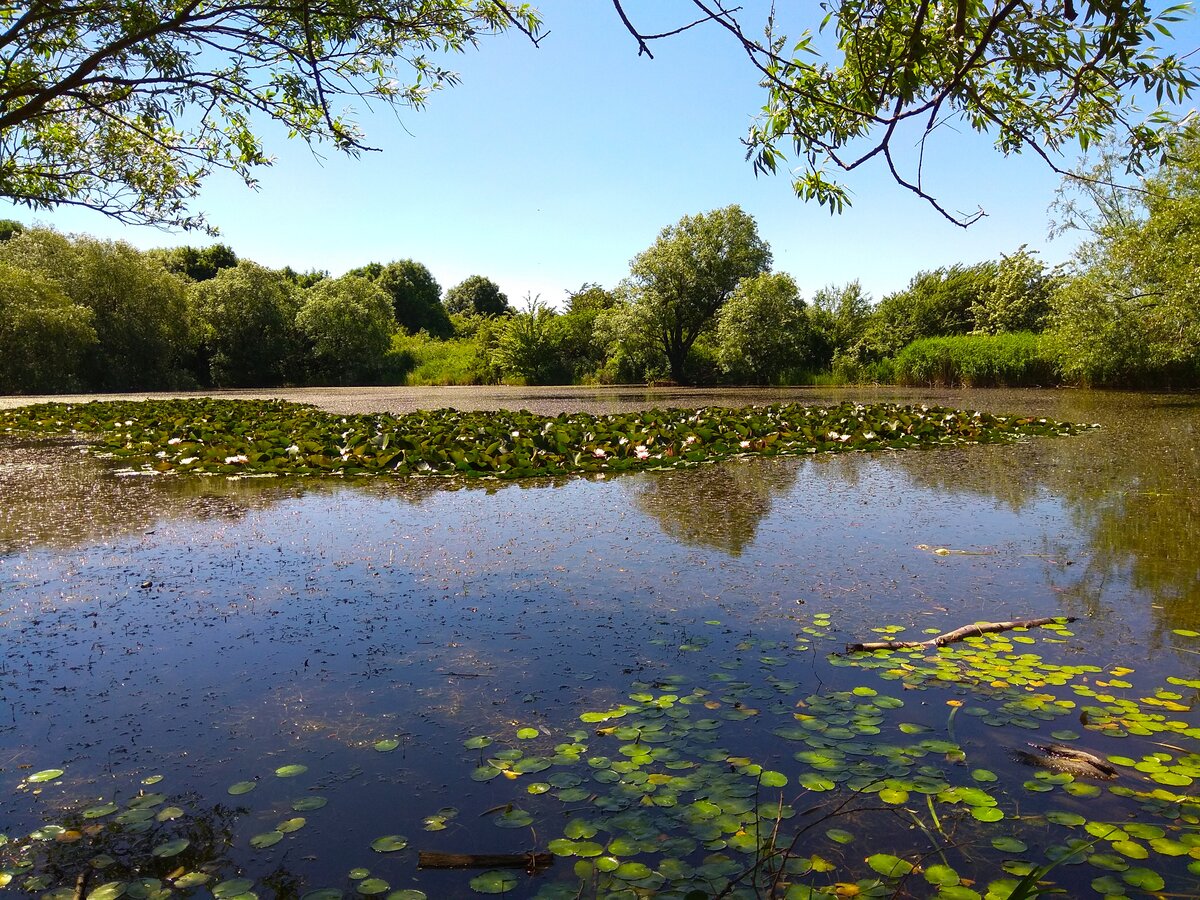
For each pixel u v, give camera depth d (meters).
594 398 21.58
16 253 29.34
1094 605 3.74
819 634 3.40
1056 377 22.98
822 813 2.04
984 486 6.98
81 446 10.88
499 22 3.92
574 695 2.80
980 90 2.34
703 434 10.05
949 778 2.20
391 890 1.77
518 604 3.83
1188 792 2.11
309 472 8.15
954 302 33.66
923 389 24.72
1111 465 8.05
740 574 4.32
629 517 5.83
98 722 2.63
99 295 30.12
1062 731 2.47
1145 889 1.72
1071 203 18.23
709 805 2.08
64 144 5.13
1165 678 2.89
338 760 2.37
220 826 2.04
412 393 26.42
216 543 5.10
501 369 35.03
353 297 39.53
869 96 2.20
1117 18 1.70
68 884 1.82
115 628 3.54
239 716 2.67
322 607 3.81
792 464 8.59
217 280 36.84
